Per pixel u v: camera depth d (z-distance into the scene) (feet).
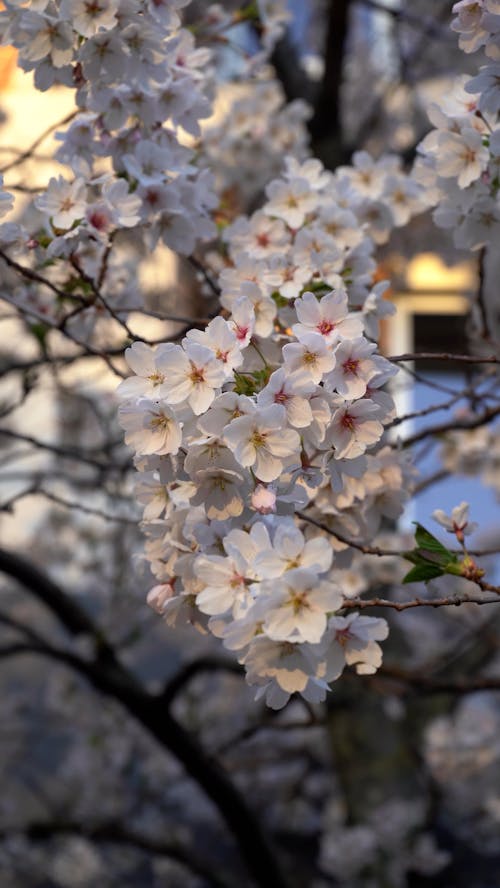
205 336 5.44
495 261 15.03
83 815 21.45
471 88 6.55
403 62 20.20
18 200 10.64
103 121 7.50
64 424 18.02
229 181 12.67
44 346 9.87
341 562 7.45
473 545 22.21
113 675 13.30
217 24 11.04
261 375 5.54
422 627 21.43
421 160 7.64
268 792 22.15
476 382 8.71
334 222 7.76
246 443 5.16
